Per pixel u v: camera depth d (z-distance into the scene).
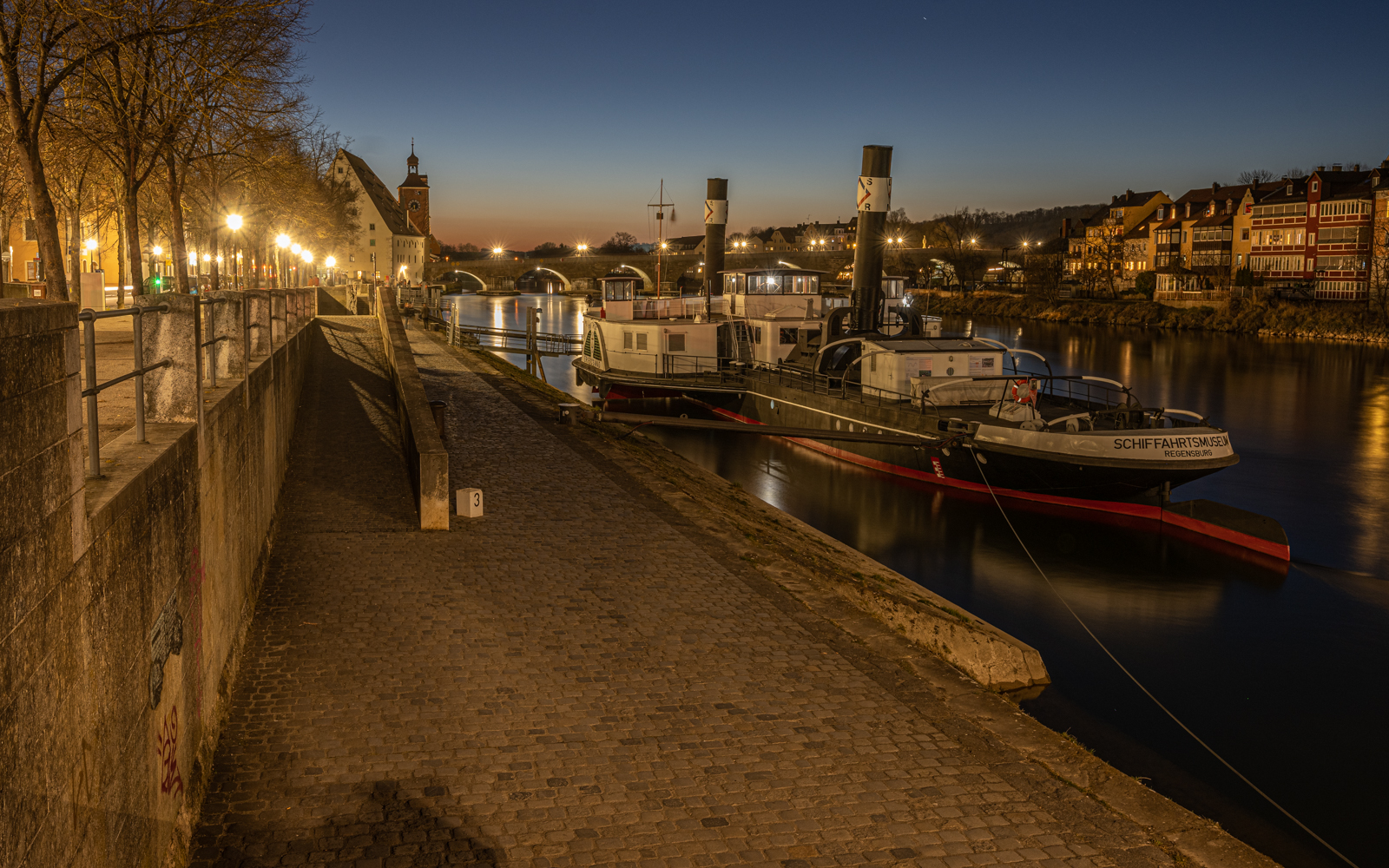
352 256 160.62
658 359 40.31
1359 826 11.53
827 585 12.97
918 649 10.96
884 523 25.38
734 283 43.28
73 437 4.24
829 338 35.62
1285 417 47.56
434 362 38.53
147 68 25.12
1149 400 52.88
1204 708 15.02
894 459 29.97
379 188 173.62
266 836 6.72
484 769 7.76
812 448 33.78
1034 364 70.62
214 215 39.91
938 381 30.91
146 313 6.64
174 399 7.15
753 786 7.71
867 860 6.79
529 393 30.34
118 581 4.94
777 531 17.83
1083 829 7.36
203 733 7.45
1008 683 12.32
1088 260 137.75
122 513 5.02
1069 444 24.98
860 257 35.47
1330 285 98.12
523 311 133.88
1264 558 22.61
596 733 8.49
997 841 7.12
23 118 21.06
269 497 13.14
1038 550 23.14
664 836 6.95
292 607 11.05
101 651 4.63
